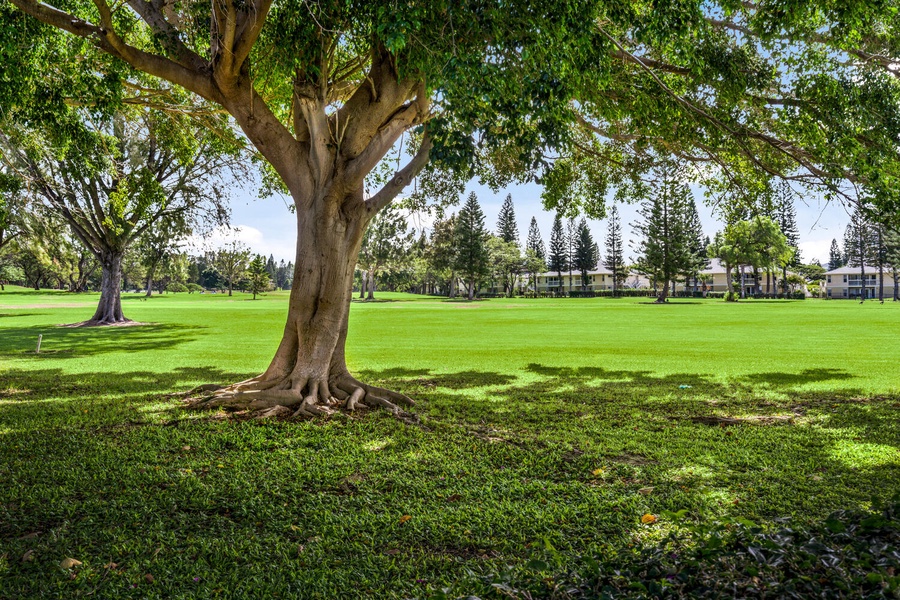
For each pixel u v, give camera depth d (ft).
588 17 19.12
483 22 18.94
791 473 18.76
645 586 9.48
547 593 9.96
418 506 16.02
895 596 8.30
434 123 18.15
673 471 19.19
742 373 43.16
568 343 67.00
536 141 18.67
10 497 16.38
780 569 9.70
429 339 72.79
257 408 28.55
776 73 28.14
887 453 21.15
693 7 21.33
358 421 26.81
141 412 28.48
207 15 27.71
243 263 342.03
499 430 25.48
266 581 11.82
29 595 11.18
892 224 26.48
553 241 375.04
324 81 28.86
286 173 30.66
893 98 26.32
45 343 68.54
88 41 32.01
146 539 13.67
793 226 317.83
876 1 22.52
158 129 44.83
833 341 67.15
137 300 247.70
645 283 418.31
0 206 46.34
